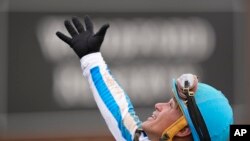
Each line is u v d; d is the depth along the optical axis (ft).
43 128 83.51
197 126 23.02
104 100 28.53
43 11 83.56
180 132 23.86
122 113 28.25
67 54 83.87
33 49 83.56
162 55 85.76
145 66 85.40
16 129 83.46
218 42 86.58
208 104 23.27
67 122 83.82
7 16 82.89
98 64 28.81
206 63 86.48
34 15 83.41
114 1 84.64
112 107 28.37
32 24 83.41
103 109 28.55
